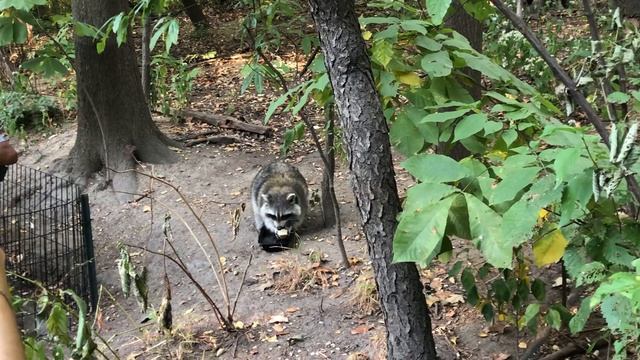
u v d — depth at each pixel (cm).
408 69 336
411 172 261
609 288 166
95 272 570
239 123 892
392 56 328
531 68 799
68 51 748
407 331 315
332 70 288
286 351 449
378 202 296
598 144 241
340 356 436
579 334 389
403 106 343
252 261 579
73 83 986
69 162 766
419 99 322
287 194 598
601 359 372
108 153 752
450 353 417
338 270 546
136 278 382
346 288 517
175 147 812
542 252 281
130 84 760
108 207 705
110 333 498
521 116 286
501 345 421
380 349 427
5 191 759
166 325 453
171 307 498
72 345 276
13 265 599
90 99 722
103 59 734
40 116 941
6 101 937
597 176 213
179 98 948
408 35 348
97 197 724
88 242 558
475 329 441
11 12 464
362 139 290
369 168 293
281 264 559
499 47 798
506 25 790
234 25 1479
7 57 1126
